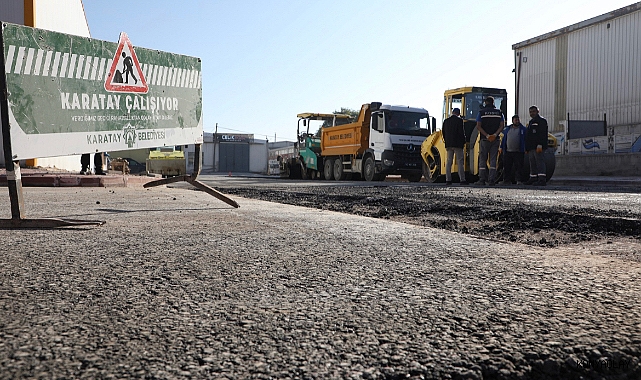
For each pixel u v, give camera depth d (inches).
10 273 62.5
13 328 41.0
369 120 695.1
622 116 1010.1
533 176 402.0
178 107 164.7
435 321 43.4
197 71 172.2
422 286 56.5
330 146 799.1
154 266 67.3
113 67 141.4
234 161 2151.8
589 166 708.0
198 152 173.3
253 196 266.4
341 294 52.8
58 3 598.9
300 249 81.7
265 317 44.6
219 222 120.6
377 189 319.0
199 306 48.0
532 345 37.5
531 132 393.4
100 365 33.5
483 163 407.5
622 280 59.7
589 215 140.0
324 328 41.5
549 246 94.7
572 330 40.8
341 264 69.3
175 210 154.3
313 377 32.1
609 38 1035.3
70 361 34.1
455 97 534.9
